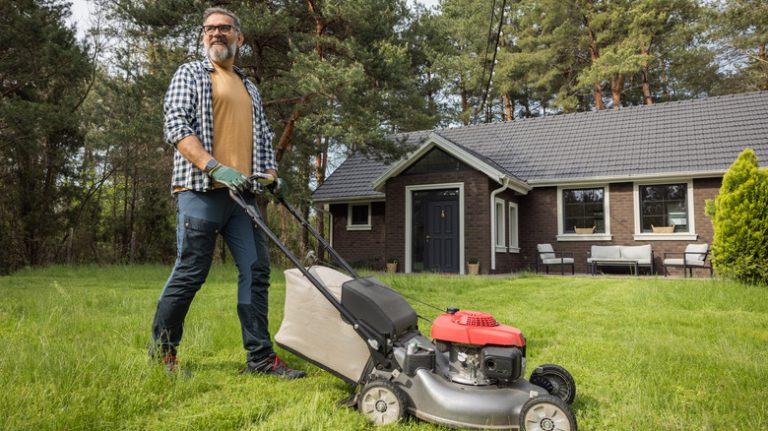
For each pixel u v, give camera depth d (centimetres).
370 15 1358
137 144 1773
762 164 1345
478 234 1440
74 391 270
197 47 1388
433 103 2677
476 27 3073
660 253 1466
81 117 1605
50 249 1664
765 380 332
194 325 470
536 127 1870
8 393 255
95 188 1953
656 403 288
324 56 1384
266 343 350
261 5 1352
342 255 1855
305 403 281
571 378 293
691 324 576
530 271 1565
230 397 295
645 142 1585
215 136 342
